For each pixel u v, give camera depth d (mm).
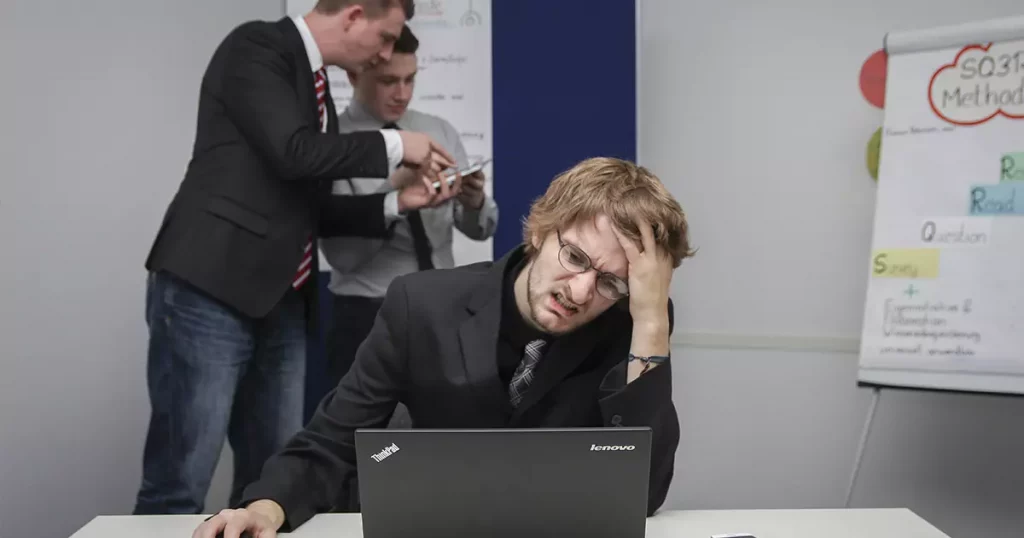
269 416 2209
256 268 2064
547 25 2367
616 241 1246
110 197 2449
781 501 2604
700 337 2598
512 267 1432
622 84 2365
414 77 2350
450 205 2348
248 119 2021
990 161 2172
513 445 1000
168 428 2068
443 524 1021
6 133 2377
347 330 2326
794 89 2551
